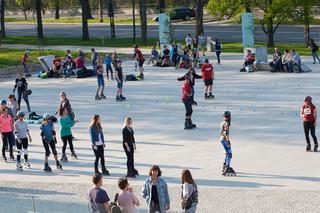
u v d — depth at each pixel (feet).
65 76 211.00
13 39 336.90
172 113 145.07
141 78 196.13
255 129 125.80
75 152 115.55
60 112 109.50
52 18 474.08
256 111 142.72
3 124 111.96
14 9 522.88
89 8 442.09
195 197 73.26
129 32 352.28
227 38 305.73
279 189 90.07
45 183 98.12
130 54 251.39
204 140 119.03
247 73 200.85
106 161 108.58
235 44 278.05
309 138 110.22
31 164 109.81
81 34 355.56
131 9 468.75
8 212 82.94
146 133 126.62
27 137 108.17
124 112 148.56
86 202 87.10
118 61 163.22
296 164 101.71
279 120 132.77
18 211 83.20
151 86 183.73
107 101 163.43
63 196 90.63
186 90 127.65
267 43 263.29
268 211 81.15
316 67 206.90
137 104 157.48
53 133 104.83
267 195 87.61
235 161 104.58
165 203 73.20
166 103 157.17
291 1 251.80
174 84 185.57
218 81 187.01
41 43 309.42
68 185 96.53
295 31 326.65
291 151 109.19
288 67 197.57
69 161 110.01
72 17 481.87
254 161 104.12
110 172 102.37
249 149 111.45
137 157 109.91
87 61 239.09
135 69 216.74
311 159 104.06
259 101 154.10
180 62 217.56
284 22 263.08
